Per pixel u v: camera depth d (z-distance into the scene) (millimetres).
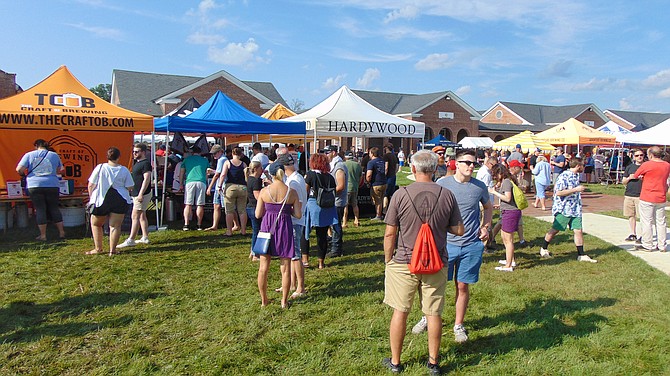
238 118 10992
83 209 9984
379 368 3824
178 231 9523
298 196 5340
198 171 9648
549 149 21359
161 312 4980
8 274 6297
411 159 3760
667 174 8117
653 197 8125
